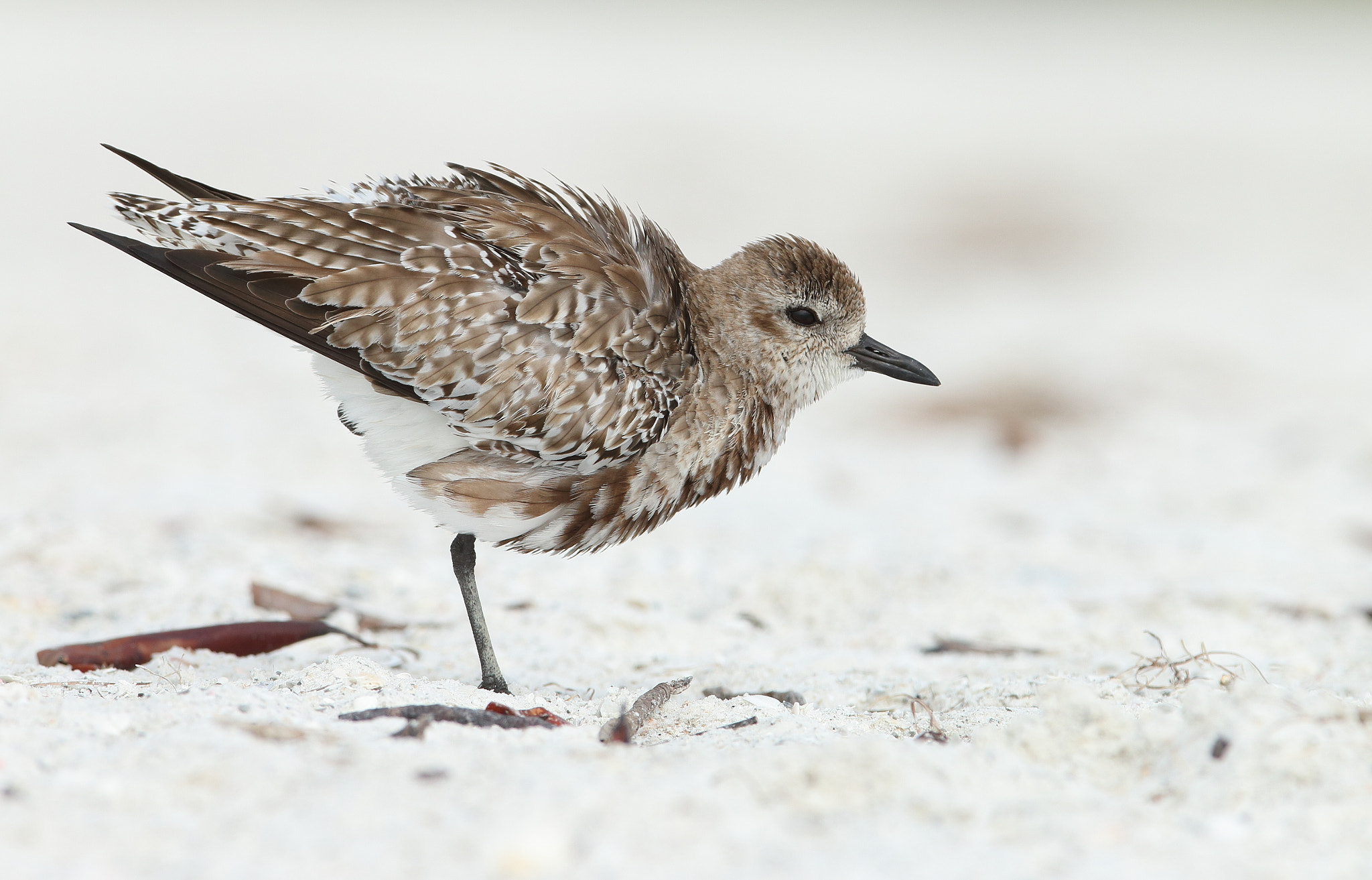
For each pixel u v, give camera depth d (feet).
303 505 49.73
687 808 18.33
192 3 194.90
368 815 17.88
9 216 103.04
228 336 80.02
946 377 75.20
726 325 32.30
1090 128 154.81
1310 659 33.06
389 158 126.93
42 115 133.08
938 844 17.71
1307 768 19.95
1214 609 38.68
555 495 29.01
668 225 109.91
